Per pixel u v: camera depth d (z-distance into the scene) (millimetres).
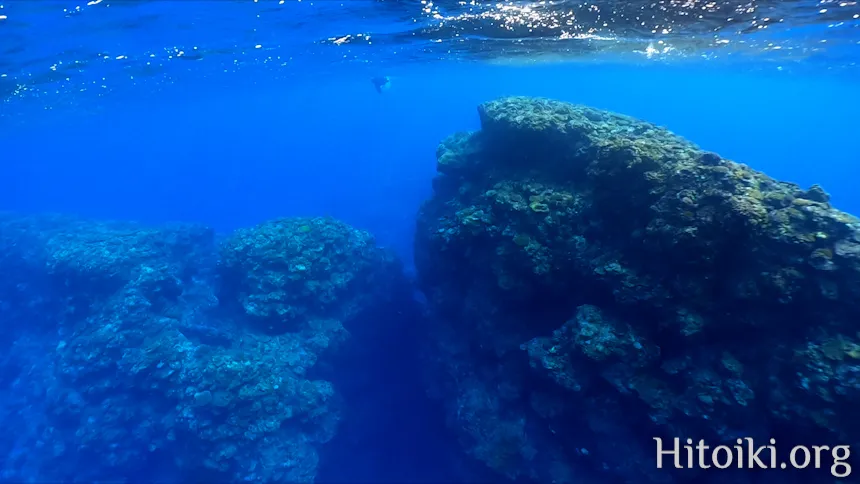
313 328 15383
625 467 8711
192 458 12914
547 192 10398
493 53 22281
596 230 9570
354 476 15445
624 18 14242
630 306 8453
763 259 7082
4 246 19391
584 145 10164
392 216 31141
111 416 14078
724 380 7418
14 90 23266
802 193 7695
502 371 11219
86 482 14156
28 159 89875
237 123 94938
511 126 11133
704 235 7461
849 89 33844
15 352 17625
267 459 12477
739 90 44438
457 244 11852
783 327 7184
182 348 14188
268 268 15531
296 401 13492
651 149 8773
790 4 12156
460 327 13523
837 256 6578
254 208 38438
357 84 45750
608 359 8422
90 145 84062
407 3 13320
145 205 42156
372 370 17078
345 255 16938
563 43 18562
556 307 10555
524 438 10703
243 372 13195
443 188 16219
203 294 17719
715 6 12586
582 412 9281
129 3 12516
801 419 6496
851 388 6039
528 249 9914
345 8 13867
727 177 7617
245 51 20766
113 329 14562
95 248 16781
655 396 7977
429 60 26031
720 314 7652
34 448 15125
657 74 35438
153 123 65875
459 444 13328
